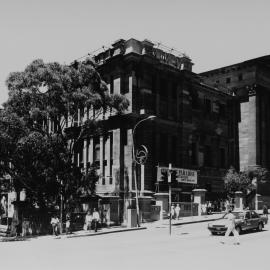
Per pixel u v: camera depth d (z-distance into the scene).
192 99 46.78
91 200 35.06
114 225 35.88
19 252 19.80
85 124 33.34
